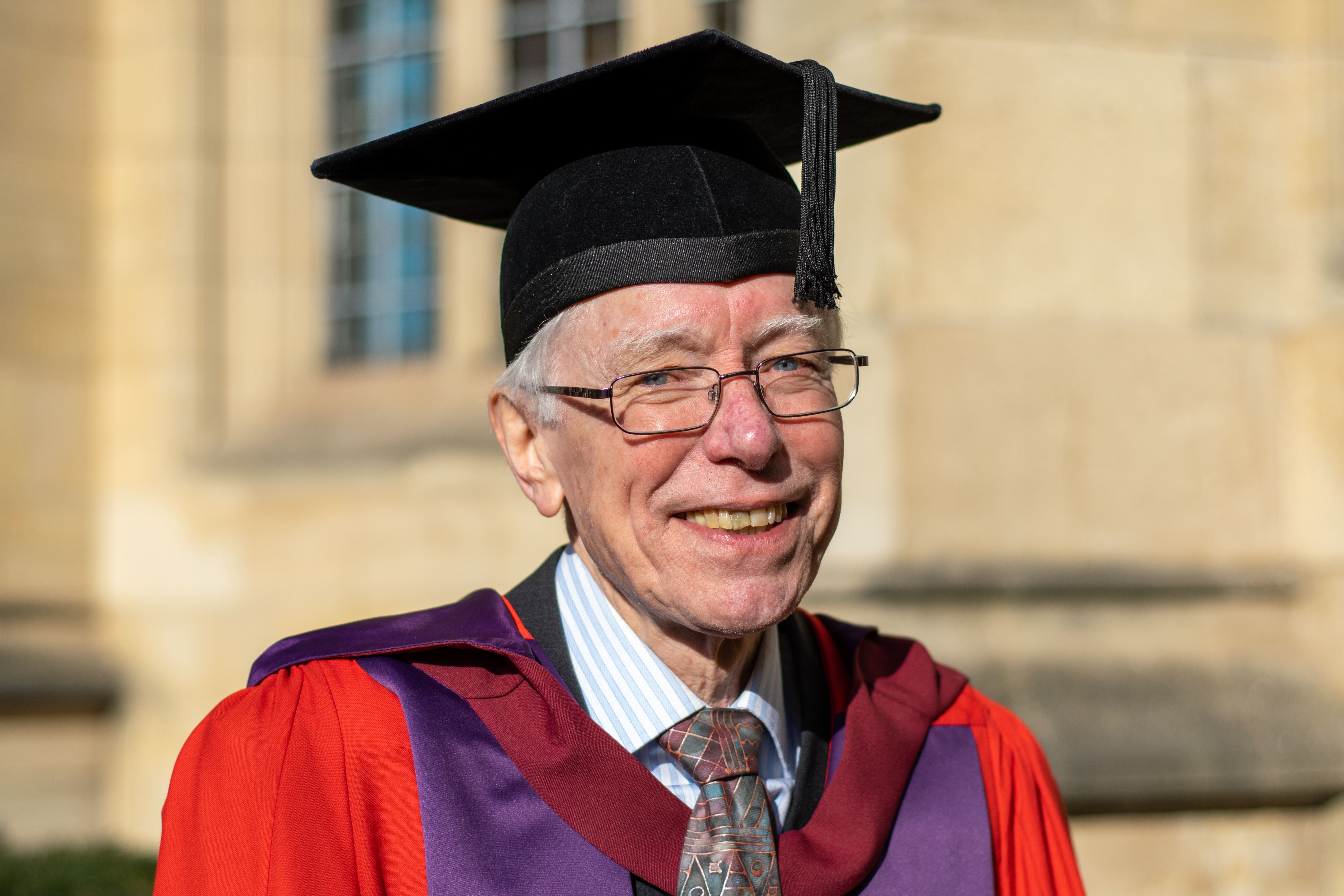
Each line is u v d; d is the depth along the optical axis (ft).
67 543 18.86
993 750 5.35
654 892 4.32
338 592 17.65
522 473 5.13
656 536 4.51
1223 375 12.13
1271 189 12.44
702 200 4.52
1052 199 11.94
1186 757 11.04
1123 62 12.17
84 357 19.20
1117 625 11.59
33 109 18.88
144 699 18.42
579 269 4.58
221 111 19.40
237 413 19.25
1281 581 11.91
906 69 11.67
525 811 4.39
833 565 11.89
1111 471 11.87
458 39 18.61
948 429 11.55
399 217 19.40
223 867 4.18
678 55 4.35
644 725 4.66
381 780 4.42
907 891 4.70
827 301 4.53
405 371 18.94
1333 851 11.69
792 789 4.85
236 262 19.40
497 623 4.96
